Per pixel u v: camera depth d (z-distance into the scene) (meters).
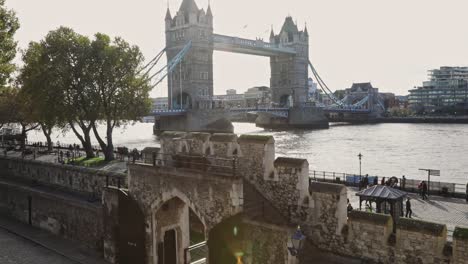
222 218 20.28
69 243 34.78
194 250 30.44
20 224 41.72
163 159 25.12
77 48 53.75
